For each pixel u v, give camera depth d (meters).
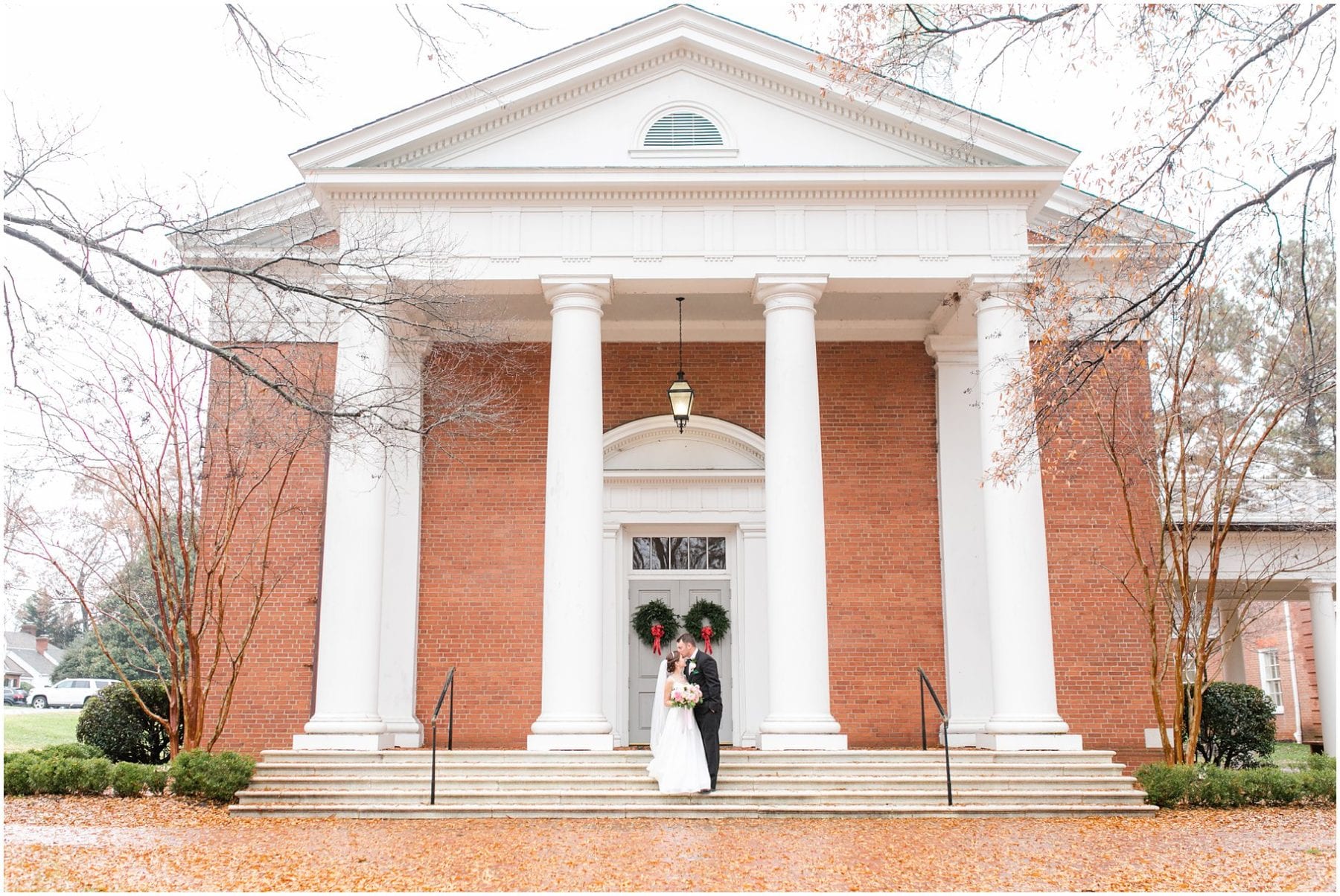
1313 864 11.20
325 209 18.39
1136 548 18.09
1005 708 16.64
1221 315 20.48
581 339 17.58
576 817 14.30
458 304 16.27
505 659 20.17
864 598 20.58
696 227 17.98
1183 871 10.81
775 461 17.22
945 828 13.57
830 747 16.05
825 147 18.47
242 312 18.97
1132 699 19.61
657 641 20.59
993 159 18.08
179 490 17.75
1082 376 14.57
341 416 14.16
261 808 14.48
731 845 12.15
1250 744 19.44
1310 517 22.72
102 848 11.77
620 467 21.31
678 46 18.59
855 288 18.25
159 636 18.58
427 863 11.14
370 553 16.98
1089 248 14.02
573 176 17.78
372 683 16.73
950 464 20.83
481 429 20.95
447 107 18.08
